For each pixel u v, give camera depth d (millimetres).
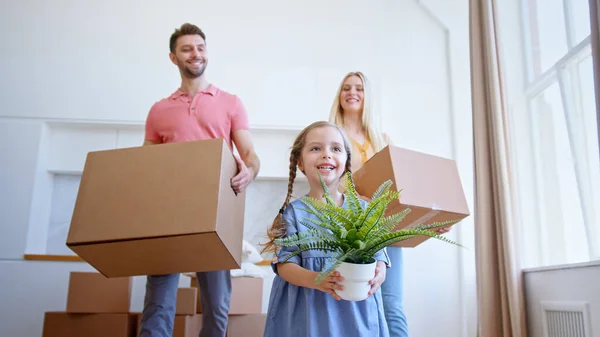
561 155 2867
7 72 3461
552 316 2387
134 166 1614
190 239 1518
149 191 1563
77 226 1554
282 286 1475
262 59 3619
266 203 3604
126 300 2568
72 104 3438
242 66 3590
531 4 3213
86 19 3586
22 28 3541
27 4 3584
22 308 3135
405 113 3586
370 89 2842
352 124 2787
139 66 3521
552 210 2930
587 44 2527
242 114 2258
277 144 3580
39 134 3387
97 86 3477
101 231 1533
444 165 2166
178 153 1604
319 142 1600
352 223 1245
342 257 1157
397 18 3762
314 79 3604
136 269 1784
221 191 1550
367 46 3697
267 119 3506
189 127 2141
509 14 3258
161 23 3617
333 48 3676
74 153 3479
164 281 1927
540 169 3057
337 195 1614
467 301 3264
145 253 1624
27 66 3480
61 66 3494
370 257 1275
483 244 2701
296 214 1509
